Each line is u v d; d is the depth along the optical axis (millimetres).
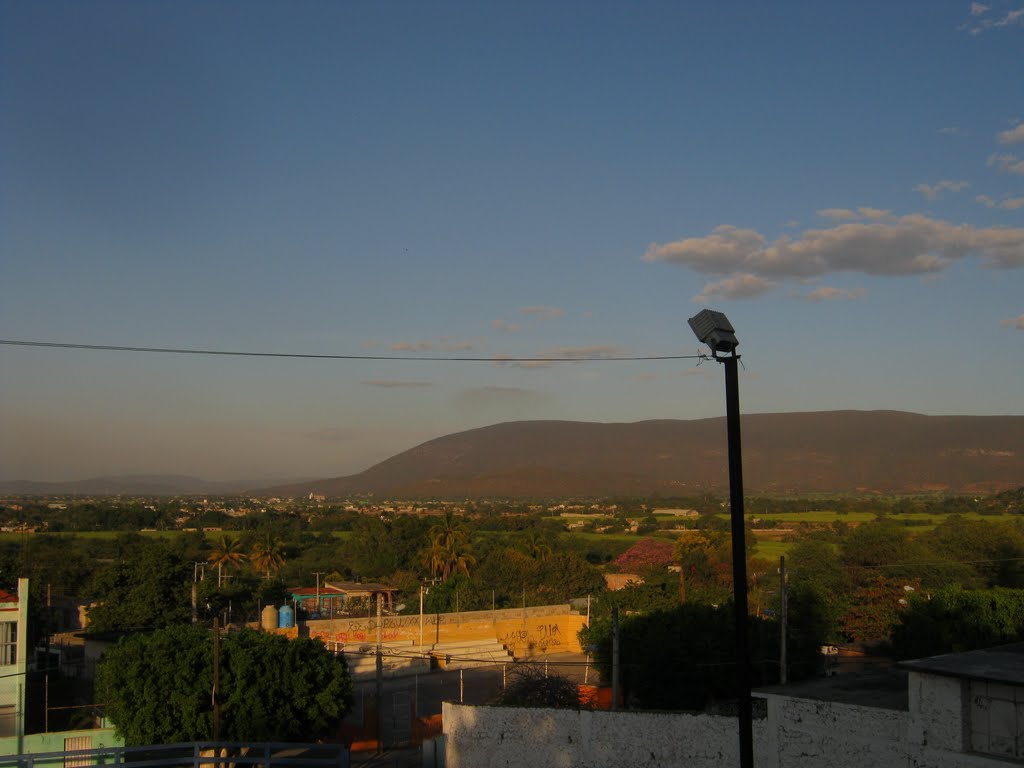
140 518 168125
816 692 17391
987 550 65688
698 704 32281
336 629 50938
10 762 21391
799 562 60156
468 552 87688
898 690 17469
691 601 37875
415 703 37812
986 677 13766
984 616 34250
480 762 22844
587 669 46406
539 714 22188
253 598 63844
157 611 51031
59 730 33875
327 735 32812
